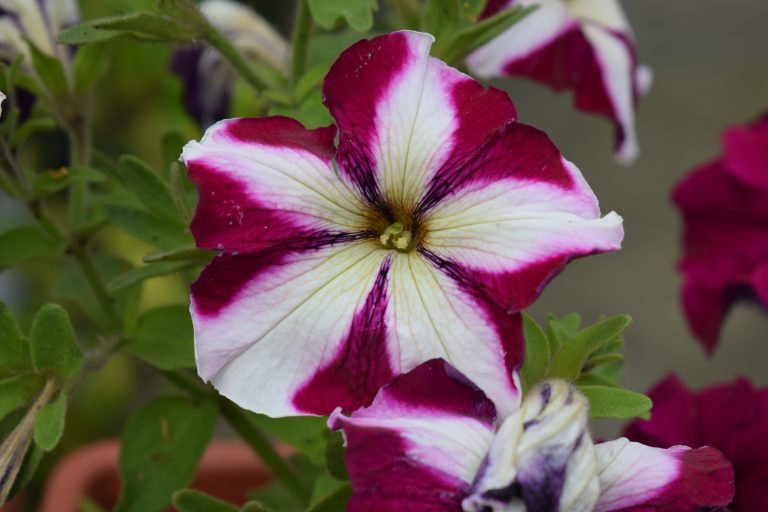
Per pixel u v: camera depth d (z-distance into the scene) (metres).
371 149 0.29
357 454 0.27
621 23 0.41
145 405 0.36
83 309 0.38
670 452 0.29
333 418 0.28
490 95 0.29
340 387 0.29
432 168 0.29
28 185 0.36
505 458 0.27
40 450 0.31
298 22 0.34
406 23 0.38
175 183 0.31
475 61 0.38
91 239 0.37
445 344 0.29
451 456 0.27
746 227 0.42
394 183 0.30
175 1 0.33
